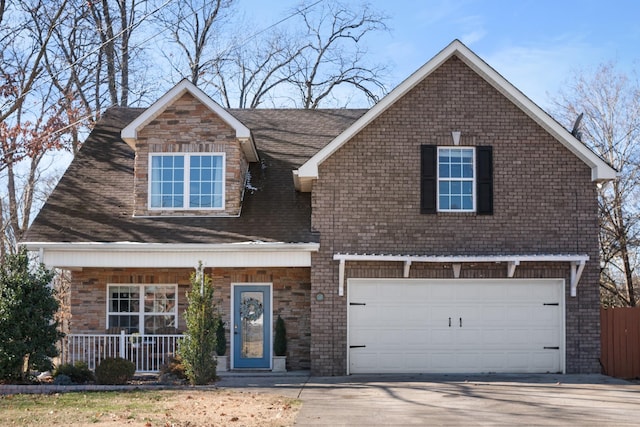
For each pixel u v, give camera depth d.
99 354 19.17
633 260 30.33
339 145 19.06
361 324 19.17
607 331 19.48
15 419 12.33
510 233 19.19
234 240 19.12
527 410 13.38
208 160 20.55
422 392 15.55
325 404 13.98
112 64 31.70
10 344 16.45
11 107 27.52
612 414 13.00
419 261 18.77
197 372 16.67
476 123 19.45
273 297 20.45
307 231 19.39
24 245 18.88
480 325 19.28
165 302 20.77
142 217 20.30
